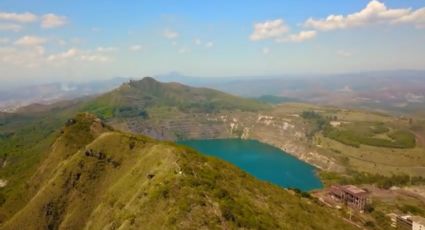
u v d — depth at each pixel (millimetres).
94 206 158750
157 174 131000
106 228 120500
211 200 113562
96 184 167125
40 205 162625
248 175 165000
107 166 172375
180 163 135500
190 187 116375
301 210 154250
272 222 119875
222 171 150250
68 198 165125
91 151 176000
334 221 163875
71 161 175375
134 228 108062
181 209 105875
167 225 102125
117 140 178625
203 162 150250
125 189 143125
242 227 107500
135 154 171000
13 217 163250
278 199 152875
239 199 125500
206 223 103438
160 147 156375
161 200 112375
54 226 159000
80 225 154375
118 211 129750
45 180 190375
